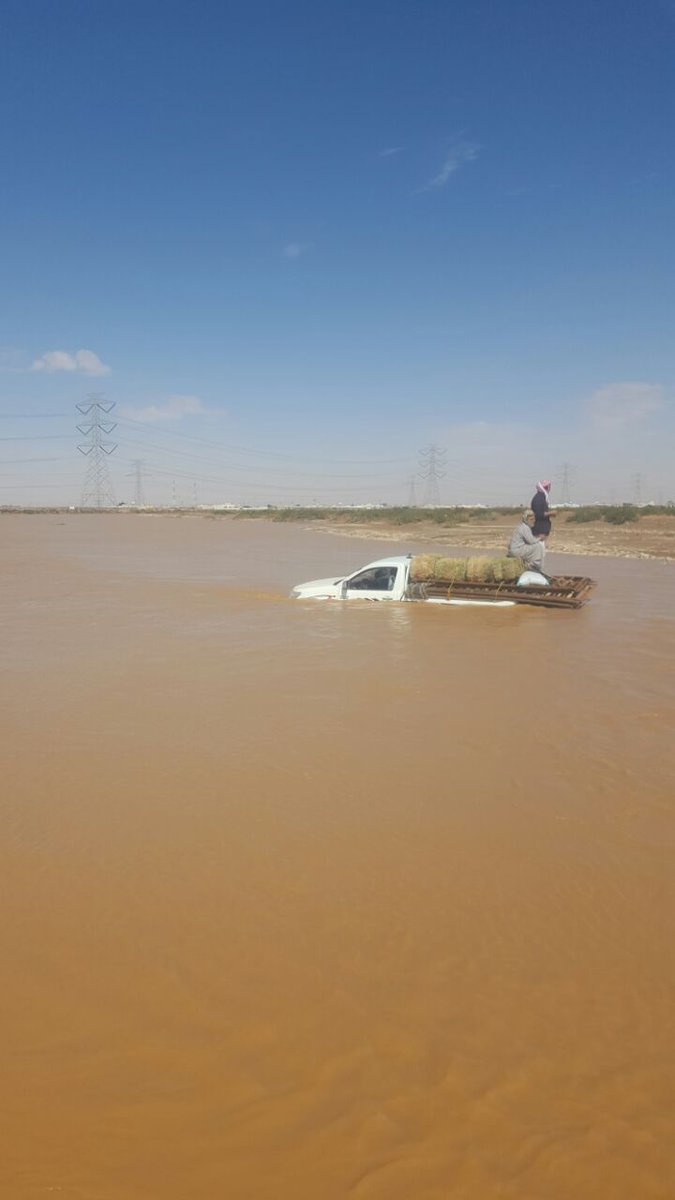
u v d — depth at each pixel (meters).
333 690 9.87
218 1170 2.92
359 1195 2.82
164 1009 3.79
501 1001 3.87
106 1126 3.11
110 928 4.48
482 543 43.03
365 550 38.84
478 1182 2.88
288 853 5.39
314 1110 3.20
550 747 7.66
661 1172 2.93
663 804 6.26
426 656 11.98
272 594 19.86
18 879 5.04
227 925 4.51
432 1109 3.21
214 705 9.12
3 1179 2.86
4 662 11.52
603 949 4.31
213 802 6.26
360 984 3.99
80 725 8.31
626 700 9.40
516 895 4.87
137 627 14.71
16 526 79.69
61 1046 3.54
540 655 12.06
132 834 5.69
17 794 6.42
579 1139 3.07
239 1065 3.43
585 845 5.55
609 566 28.95
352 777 6.82
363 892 4.89
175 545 44.78
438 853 5.41
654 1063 3.46
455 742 7.79
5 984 3.98
